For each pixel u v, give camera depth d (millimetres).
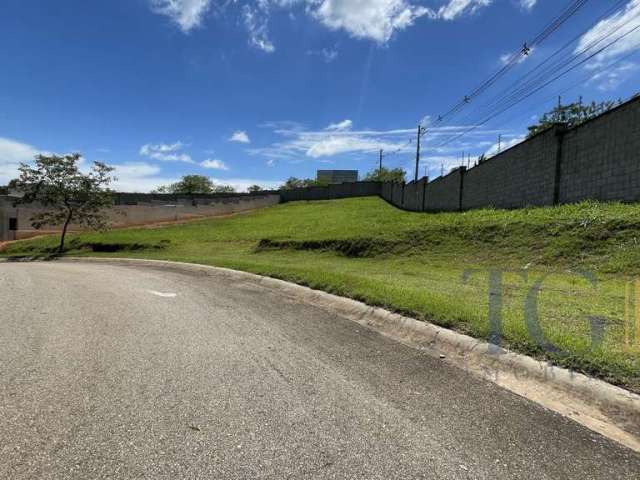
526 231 11570
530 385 3512
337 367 4020
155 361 4172
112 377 3744
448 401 3268
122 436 2744
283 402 3252
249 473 2361
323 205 42375
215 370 3932
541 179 15070
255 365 4074
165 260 16188
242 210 44906
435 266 11477
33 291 8672
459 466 2432
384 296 6398
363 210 34125
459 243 12781
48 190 24094
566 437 2736
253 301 7473
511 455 2541
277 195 51719
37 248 25500
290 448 2613
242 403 3232
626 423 2891
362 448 2615
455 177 23641
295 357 4316
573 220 10891
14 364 4070
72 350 4516
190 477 2322
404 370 3934
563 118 35438
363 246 14891
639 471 2391
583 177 12938
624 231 9453
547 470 2396
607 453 2562
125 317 6141
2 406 3164
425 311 5422
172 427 2861
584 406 3135
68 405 3184
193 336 5094
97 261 19016
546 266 9500
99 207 26531
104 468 2402
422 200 29750
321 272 9445
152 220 36312
